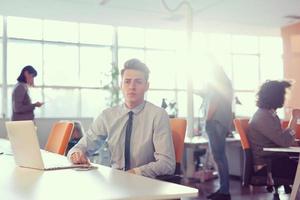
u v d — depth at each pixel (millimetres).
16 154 1803
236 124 2865
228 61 9234
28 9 6367
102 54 8180
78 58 7973
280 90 2844
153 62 8594
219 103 3924
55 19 7121
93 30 8109
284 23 7582
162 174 1904
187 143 5082
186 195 1085
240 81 9305
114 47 8250
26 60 7531
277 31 8344
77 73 7949
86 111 8000
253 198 4215
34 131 1664
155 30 8406
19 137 1736
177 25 7520
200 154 5898
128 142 2072
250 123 2861
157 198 1056
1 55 7324
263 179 2725
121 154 2102
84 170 1608
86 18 7027
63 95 7828
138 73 2111
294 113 3705
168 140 1986
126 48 8391
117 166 2094
